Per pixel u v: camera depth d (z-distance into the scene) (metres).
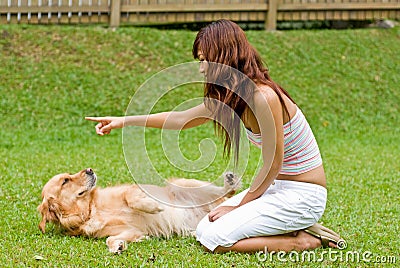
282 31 12.34
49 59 11.05
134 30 11.97
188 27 12.92
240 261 3.84
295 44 11.91
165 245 4.25
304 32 12.33
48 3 11.96
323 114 10.41
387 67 11.57
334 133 9.98
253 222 4.00
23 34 11.54
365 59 11.70
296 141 4.11
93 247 4.14
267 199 4.08
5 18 11.98
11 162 7.40
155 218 4.55
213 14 12.30
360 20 13.12
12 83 10.48
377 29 12.66
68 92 10.41
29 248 4.09
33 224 4.76
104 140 9.39
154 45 11.59
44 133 9.49
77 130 9.67
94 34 11.74
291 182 4.16
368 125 10.30
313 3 12.35
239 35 3.98
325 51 11.82
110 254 3.99
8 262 3.79
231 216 4.05
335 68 11.42
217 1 12.21
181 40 11.82
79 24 12.40
